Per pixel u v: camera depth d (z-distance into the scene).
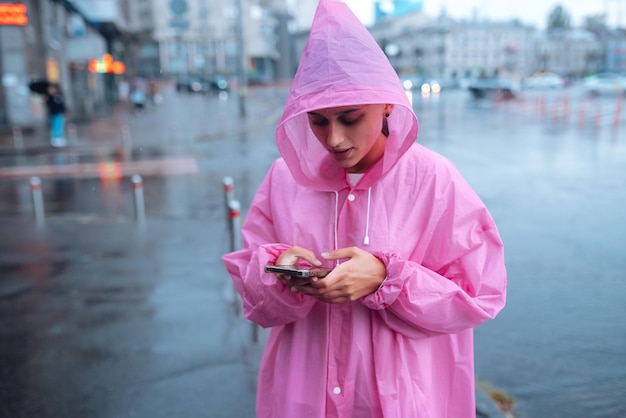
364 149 1.66
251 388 3.83
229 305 5.34
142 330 4.82
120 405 3.68
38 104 22.98
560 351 4.34
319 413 1.77
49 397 3.80
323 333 1.81
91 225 8.53
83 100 32.12
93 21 34.47
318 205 1.82
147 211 9.47
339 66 1.60
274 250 1.74
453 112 31.05
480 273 1.72
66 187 11.73
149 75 99.06
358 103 1.56
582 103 35.47
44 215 9.26
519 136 19.50
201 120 28.08
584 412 3.55
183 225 8.43
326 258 1.63
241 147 18.23
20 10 20.97
